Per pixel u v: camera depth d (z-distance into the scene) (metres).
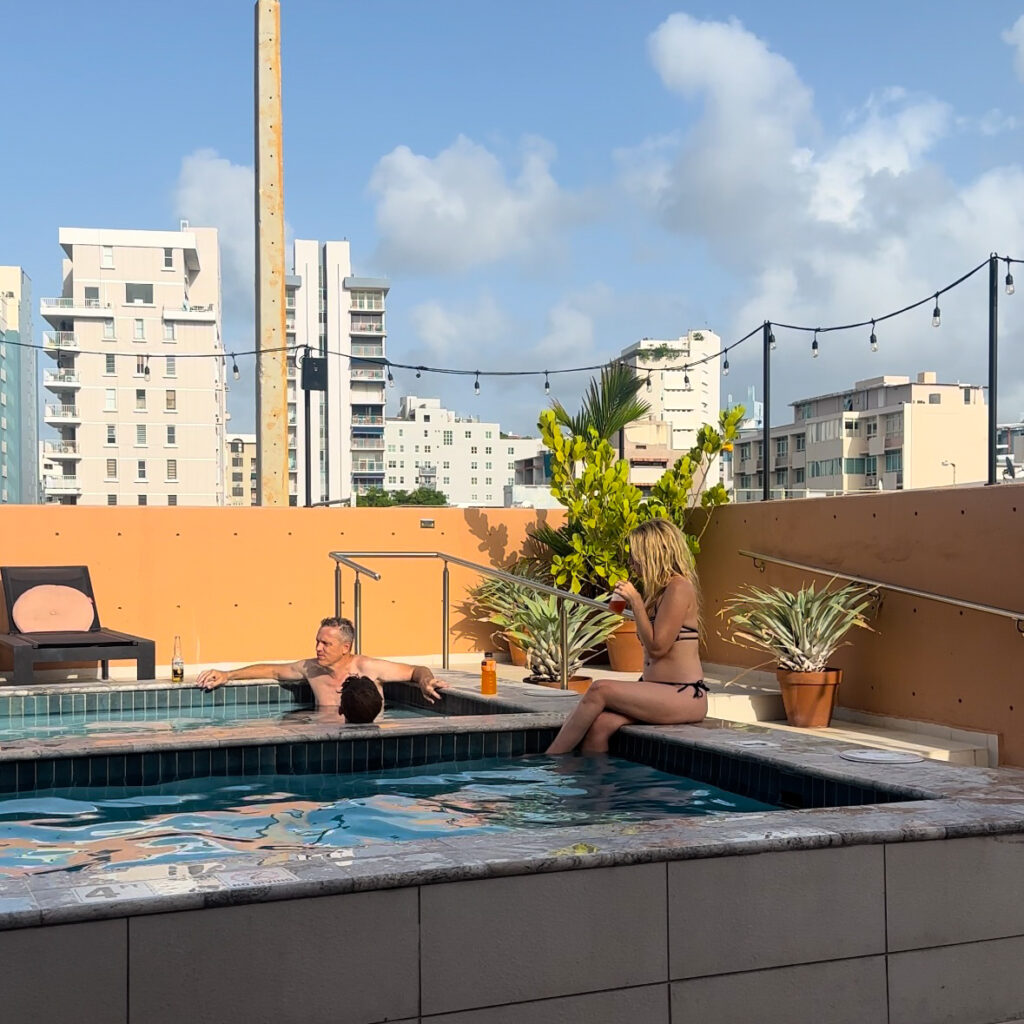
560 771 4.54
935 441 64.50
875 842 2.65
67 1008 2.02
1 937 1.98
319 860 2.35
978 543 6.43
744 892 2.53
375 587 9.81
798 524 8.05
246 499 120.81
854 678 7.42
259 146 11.26
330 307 108.75
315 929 2.19
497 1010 2.32
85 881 2.19
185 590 9.30
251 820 3.74
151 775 4.27
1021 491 6.15
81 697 6.36
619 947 2.42
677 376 97.19
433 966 2.27
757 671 8.46
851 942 2.62
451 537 10.02
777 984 2.55
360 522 9.75
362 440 108.50
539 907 2.35
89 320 82.25
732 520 8.84
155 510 9.24
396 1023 2.24
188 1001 2.10
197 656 9.31
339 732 4.55
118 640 7.93
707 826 2.68
